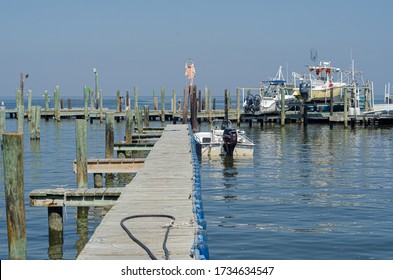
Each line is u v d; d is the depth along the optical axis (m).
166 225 13.20
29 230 18.89
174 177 19.86
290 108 75.50
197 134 41.12
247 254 16.25
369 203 23.20
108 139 29.23
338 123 70.62
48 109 82.50
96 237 12.55
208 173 32.19
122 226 13.25
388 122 67.12
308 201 23.70
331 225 19.55
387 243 17.31
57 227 17.34
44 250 16.86
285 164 35.97
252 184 28.22
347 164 35.94
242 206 22.78
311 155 40.97
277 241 17.56
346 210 21.91
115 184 27.89
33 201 16.98
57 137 55.59
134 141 35.72
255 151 43.59
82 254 11.51
